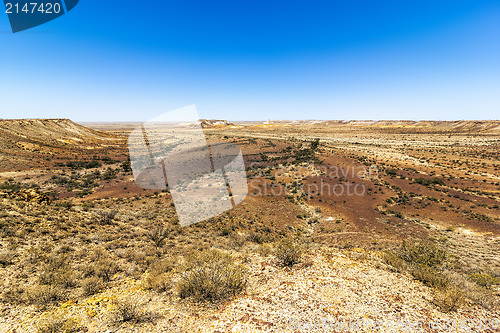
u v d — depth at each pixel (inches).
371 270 295.0
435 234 919.7
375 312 191.0
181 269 295.9
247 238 586.6
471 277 342.6
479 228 985.5
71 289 244.7
